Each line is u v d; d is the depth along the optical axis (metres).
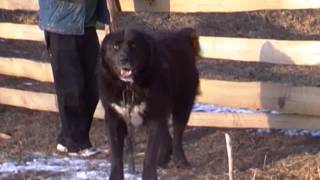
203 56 11.84
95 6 11.13
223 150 11.25
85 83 11.18
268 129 12.16
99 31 12.90
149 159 9.30
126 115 9.33
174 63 9.99
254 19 22.17
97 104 11.88
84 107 11.24
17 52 18.69
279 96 11.72
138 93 9.12
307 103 11.51
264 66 17.66
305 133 11.96
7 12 21.75
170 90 9.54
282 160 10.51
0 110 14.12
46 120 13.41
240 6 11.81
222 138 11.92
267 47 11.55
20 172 10.31
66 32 10.74
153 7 12.53
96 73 9.79
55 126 13.02
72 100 11.12
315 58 11.27
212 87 12.21
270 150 11.20
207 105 13.02
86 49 11.14
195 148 11.51
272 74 16.80
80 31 10.75
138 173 10.14
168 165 10.56
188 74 10.46
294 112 11.66
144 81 9.06
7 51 18.80
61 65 11.02
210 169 10.29
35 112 13.94
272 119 11.91
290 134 11.95
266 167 10.20
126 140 10.45
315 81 15.91
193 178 9.86
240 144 11.59
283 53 11.45
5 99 14.17
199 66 17.73
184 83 10.37
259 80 16.25
